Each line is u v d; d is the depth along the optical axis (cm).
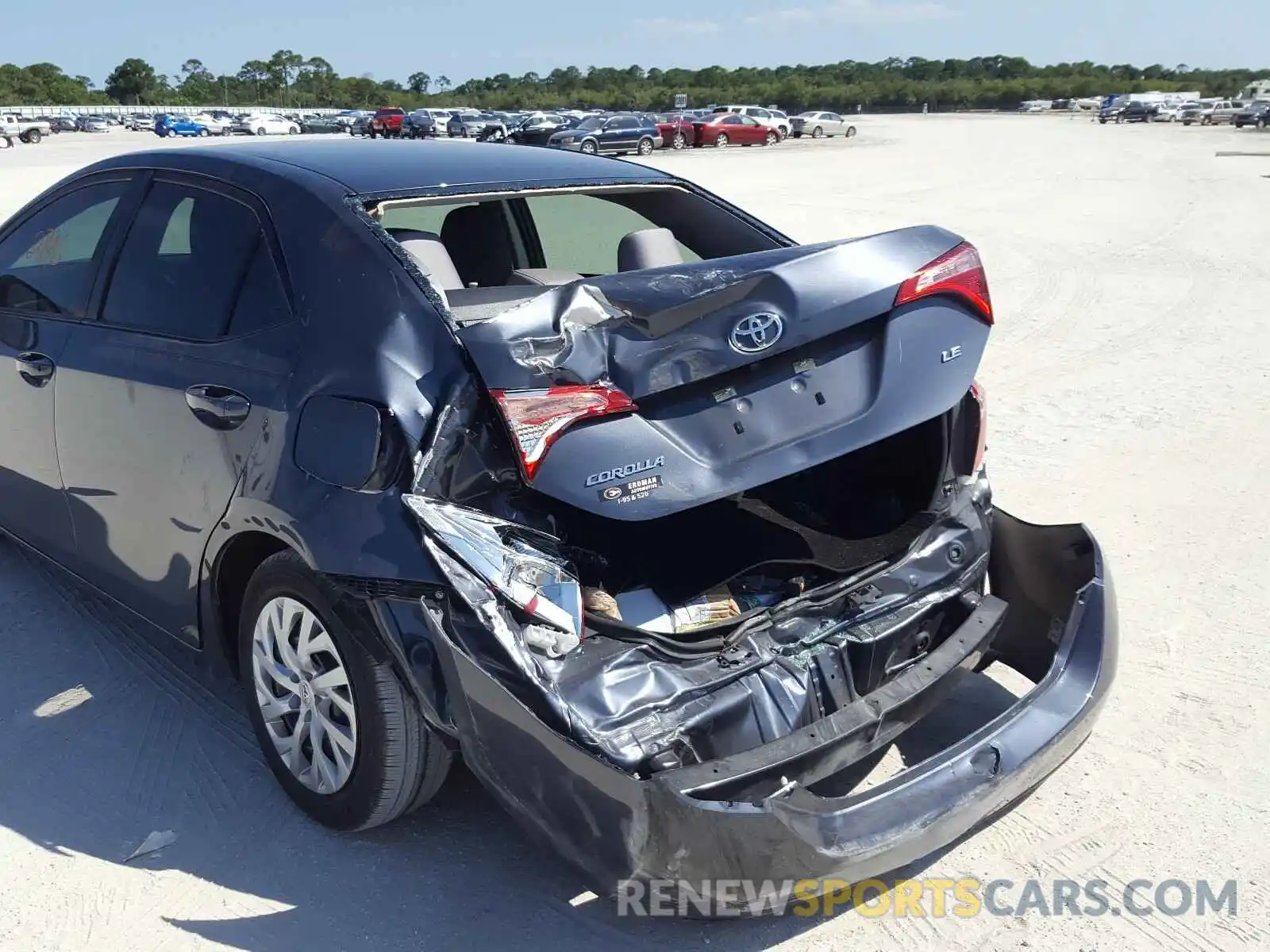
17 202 2003
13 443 407
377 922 279
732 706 262
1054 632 327
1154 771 339
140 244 360
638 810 235
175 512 327
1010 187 2384
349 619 271
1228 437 657
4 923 279
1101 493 568
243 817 319
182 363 323
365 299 284
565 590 252
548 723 242
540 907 285
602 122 4097
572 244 411
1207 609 443
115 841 310
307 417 279
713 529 305
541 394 252
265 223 321
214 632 334
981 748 264
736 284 265
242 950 271
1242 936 273
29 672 397
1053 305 1078
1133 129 6369
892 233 292
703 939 275
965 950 271
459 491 257
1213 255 1370
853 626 288
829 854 239
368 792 287
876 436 280
